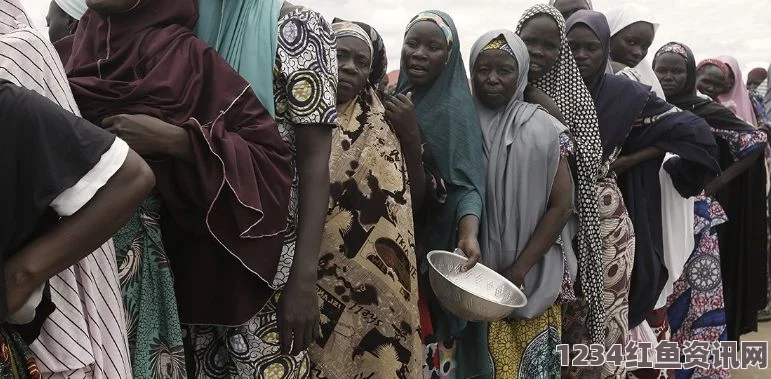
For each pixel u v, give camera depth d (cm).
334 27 236
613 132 337
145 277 175
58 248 129
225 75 178
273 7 191
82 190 128
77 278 152
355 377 219
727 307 488
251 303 184
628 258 343
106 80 171
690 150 355
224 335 192
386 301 220
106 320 157
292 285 188
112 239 166
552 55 310
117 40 178
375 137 227
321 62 190
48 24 251
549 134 278
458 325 268
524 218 277
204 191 167
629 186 362
